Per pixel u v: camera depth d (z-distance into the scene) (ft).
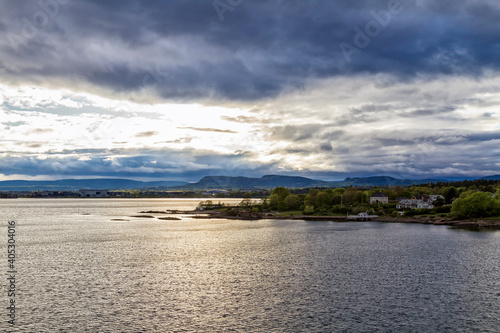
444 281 265.95
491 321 195.52
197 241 464.24
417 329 185.98
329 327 188.44
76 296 233.76
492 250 386.52
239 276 281.74
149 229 615.16
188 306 216.95
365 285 256.93
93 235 528.22
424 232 552.00
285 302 223.51
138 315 203.62
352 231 570.05
